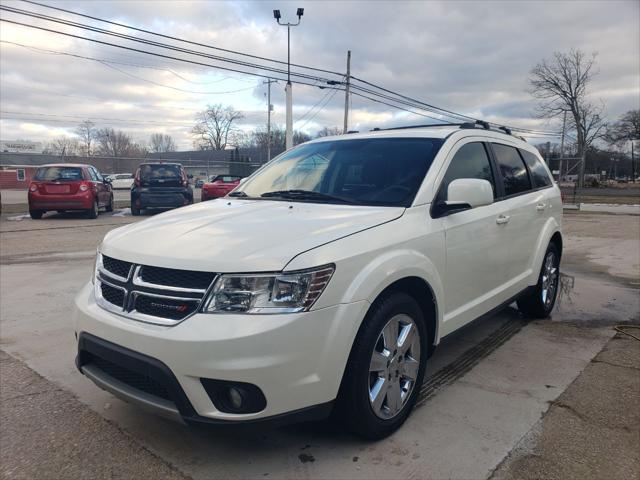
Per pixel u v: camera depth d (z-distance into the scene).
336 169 3.98
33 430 3.12
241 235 2.81
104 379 2.86
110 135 85.44
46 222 14.59
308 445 2.96
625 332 5.07
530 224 4.87
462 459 2.82
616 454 2.87
